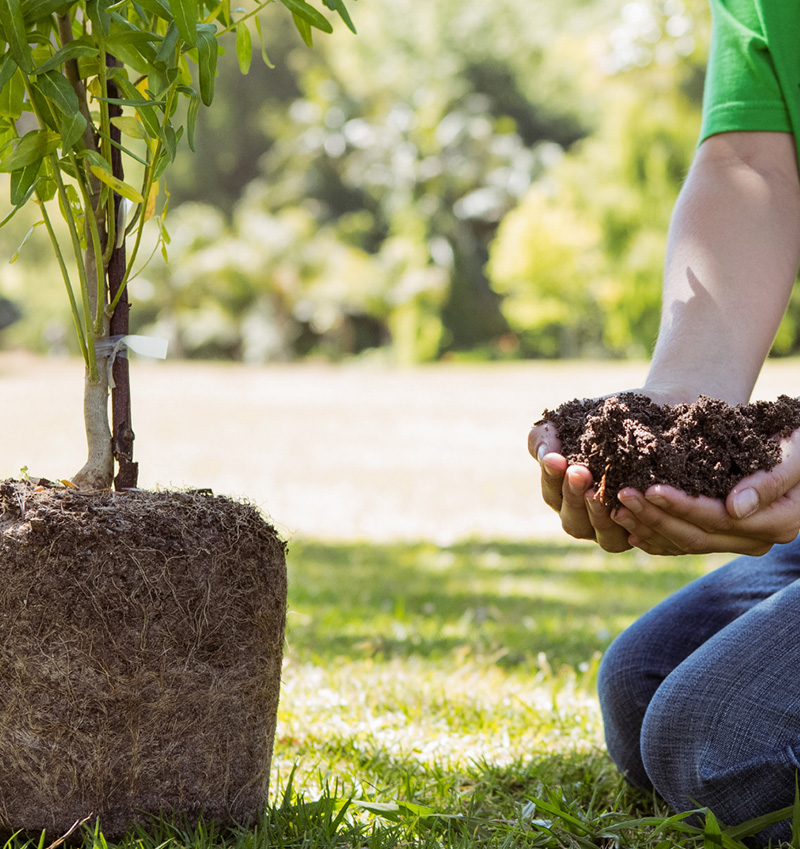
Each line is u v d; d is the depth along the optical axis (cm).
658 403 126
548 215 2520
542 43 2861
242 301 2745
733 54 154
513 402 1551
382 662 238
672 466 109
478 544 509
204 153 3053
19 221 2534
